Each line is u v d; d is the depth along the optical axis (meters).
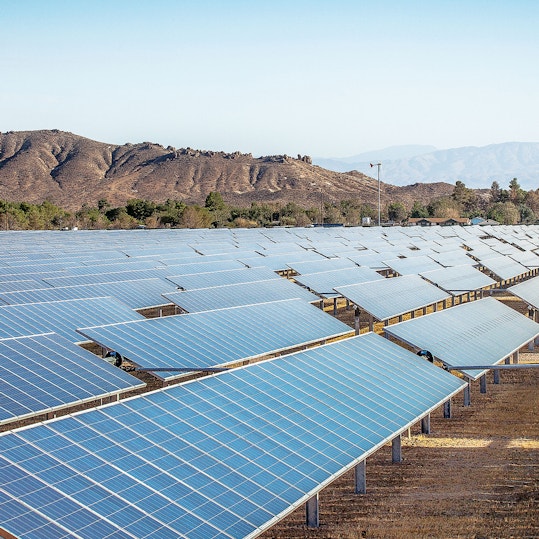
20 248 76.44
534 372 41.03
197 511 15.80
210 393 21.45
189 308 40.69
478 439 29.17
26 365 24.39
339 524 21.19
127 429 18.11
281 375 24.48
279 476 18.27
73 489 15.19
